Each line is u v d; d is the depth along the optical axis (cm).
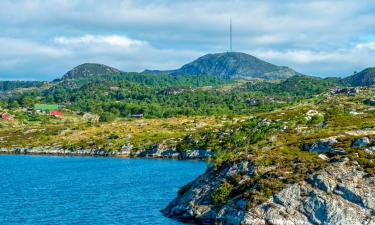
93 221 10431
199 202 10338
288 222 8969
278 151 11388
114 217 10750
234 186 10188
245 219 9125
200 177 11481
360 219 8850
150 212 11194
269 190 9456
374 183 9325
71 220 10550
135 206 11950
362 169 9662
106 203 12431
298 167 10019
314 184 9412
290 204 9206
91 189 14938
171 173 18825
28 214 11200
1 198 13375
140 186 15438
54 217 10862
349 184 9294
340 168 9700
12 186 15762
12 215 11094
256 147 15150
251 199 9394
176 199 11306
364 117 18638
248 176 10281
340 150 10719
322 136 12294
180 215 10469
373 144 10794
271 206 9181
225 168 10838
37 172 19812
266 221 9031
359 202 9056
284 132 18562
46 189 15050
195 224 9875
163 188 14950
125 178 17462
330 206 8988
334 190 9269
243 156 10994
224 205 9750
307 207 9106
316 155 10775
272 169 10206
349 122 17538
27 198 13362
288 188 9400
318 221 8950
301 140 12262
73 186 15650
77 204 12350
